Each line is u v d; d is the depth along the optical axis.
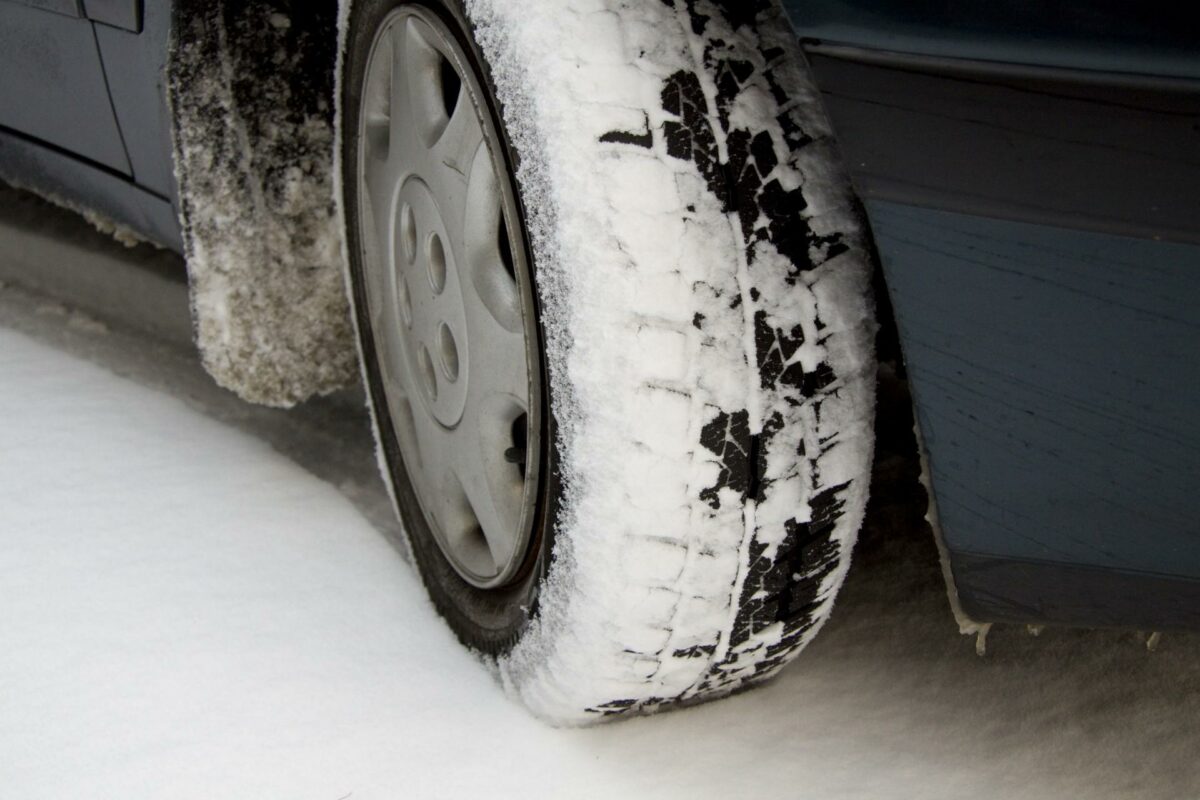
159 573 2.12
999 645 1.98
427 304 1.92
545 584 1.67
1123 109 1.19
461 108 1.72
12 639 1.91
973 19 1.23
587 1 1.52
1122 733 1.78
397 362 2.12
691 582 1.56
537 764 1.74
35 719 1.75
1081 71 1.20
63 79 2.53
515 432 1.84
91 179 2.65
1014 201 1.27
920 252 1.33
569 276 1.49
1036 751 1.76
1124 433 1.32
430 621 2.08
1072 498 1.38
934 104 1.27
